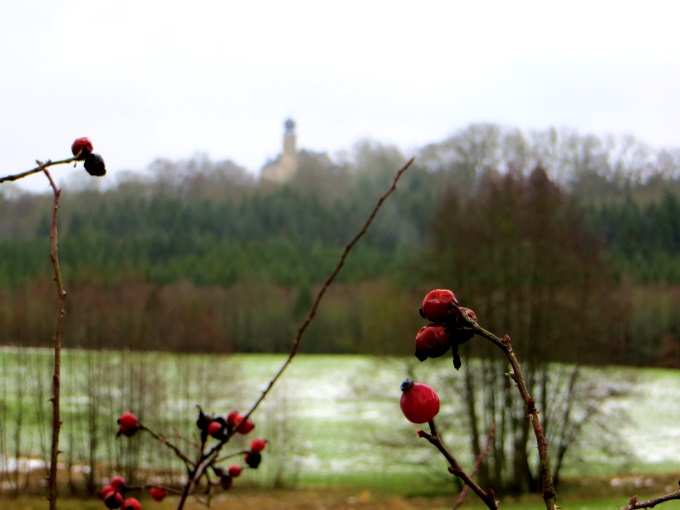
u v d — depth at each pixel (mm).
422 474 31500
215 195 85312
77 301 39500
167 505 25672
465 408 28000
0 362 36969
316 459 34656
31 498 29969
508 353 1335
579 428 27594
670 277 44844
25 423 35281
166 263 72062
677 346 41125
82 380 35719
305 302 64000
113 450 33531
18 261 55906
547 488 1295
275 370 54938
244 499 28812
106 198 77250
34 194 61062
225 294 66125
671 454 31797
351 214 83000
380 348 28359
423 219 68438
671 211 52000
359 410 38062
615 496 25078
